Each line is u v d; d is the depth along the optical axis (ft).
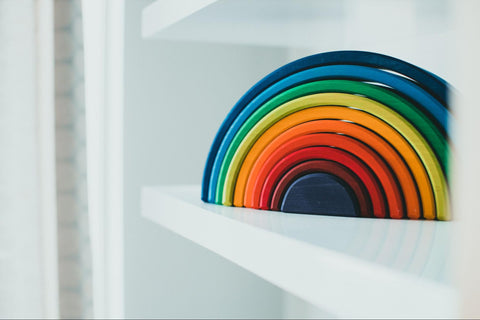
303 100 1.58
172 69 3.76
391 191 1.46
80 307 3.31
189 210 1.76
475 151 0.63
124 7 3.45
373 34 2.39
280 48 4.15
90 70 3.26
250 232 1.29
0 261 3.08
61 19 3.26
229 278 4.02
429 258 0.90
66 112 3.28
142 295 3.70
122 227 3.58
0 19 3.05
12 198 3.08
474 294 0.65
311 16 1.96
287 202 1.57
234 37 2.58
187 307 3.86
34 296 3.12
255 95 1.76
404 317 0.75
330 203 1.52
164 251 3.77
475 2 0.62
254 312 4.13
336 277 0.92
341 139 1.55
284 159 1.62
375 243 1.05
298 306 4.01
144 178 3.68
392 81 1.50
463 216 0.65
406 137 1.47
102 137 3.34
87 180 3.30
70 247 3.30
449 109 1.49
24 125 3.08
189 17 1.99
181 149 3.81
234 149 1.73
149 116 3.69
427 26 2.04
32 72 3.09
